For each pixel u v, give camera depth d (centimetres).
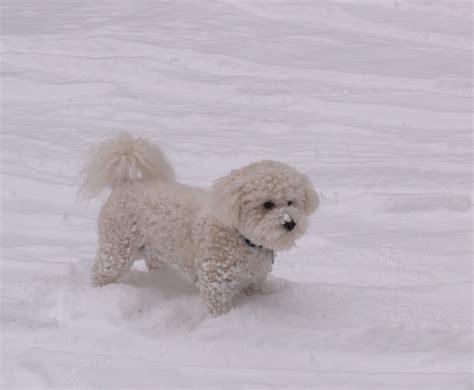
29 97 1063
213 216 466
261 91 1038
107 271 511
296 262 579
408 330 446
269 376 399
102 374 405
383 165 766
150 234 499
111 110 991
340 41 1252
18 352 445
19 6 1592
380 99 970
